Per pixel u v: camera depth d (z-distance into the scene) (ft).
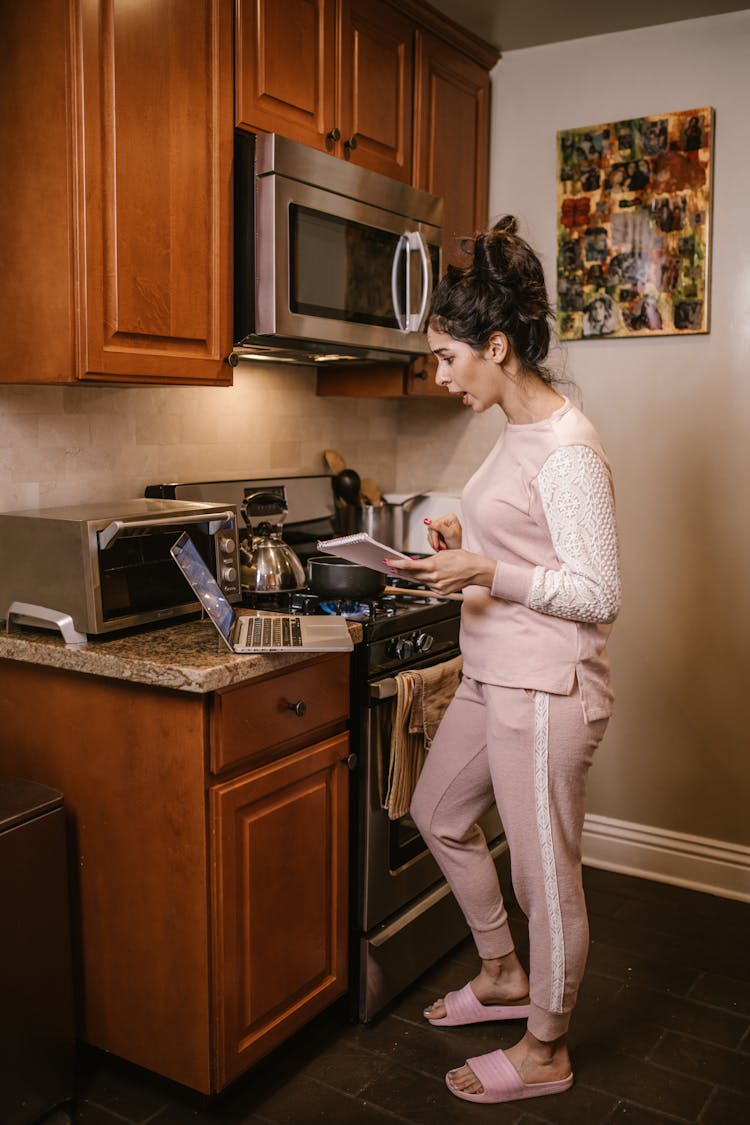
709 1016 7.08
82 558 5.88
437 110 8.63
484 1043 6.77
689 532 9.04
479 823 8.28
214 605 5.85
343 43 7.36
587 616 5.55
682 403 8.96
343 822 6.68
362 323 7.51
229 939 5.76
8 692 6.38
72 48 5.52
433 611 7.32
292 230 6.68
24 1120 5.78
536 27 8.77
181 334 6.32
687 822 9.30
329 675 6.43
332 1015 7.10
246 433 8.56
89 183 5.64
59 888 5.88
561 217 9.27
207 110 6.35
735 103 8.48
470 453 10.16
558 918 5.91
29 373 5.96
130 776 5.85
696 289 8.73
